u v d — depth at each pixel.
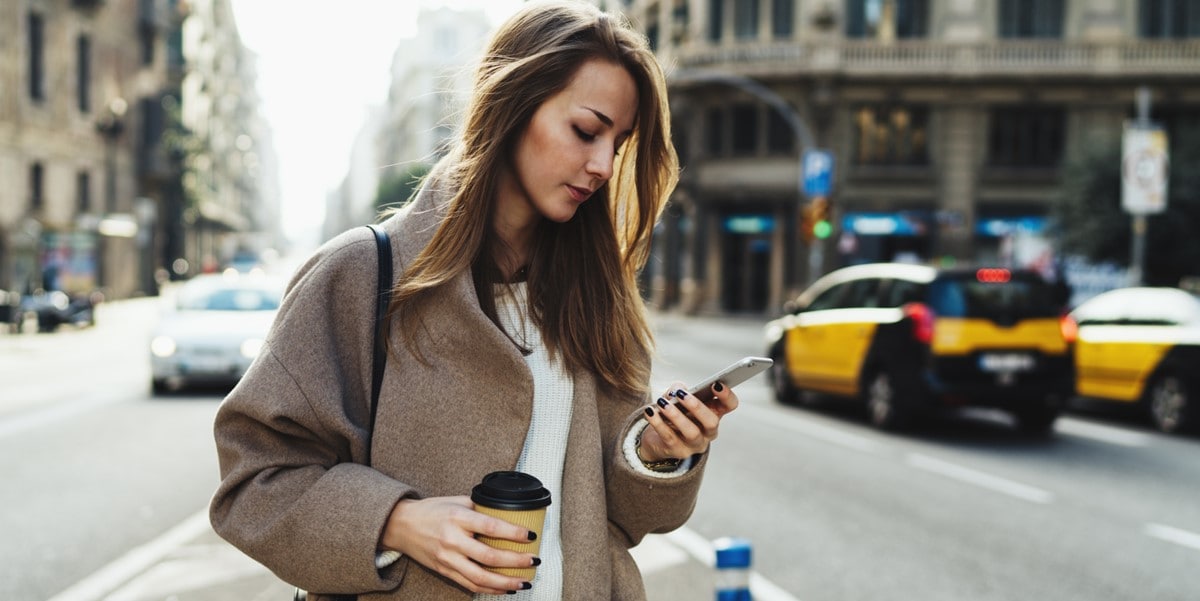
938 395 9.49
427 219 1.44
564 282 1.54
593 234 1.57
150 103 39.94
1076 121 30.19
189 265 62.31
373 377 1.37
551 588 1.38
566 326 1.51
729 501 6.77
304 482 1.30
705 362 16.95
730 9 32.56
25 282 26.81
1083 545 5.71
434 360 1.36
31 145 30.48
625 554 1.56
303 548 1.25
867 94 31.17
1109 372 10.95
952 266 10.05
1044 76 29.88
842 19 31.33
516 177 1.45
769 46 31.70
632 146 1.58
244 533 1.28
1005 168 30.52
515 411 1.36
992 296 9.71
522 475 1.26
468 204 1.38
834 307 11.41
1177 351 10.06
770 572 5.09
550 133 1.39
